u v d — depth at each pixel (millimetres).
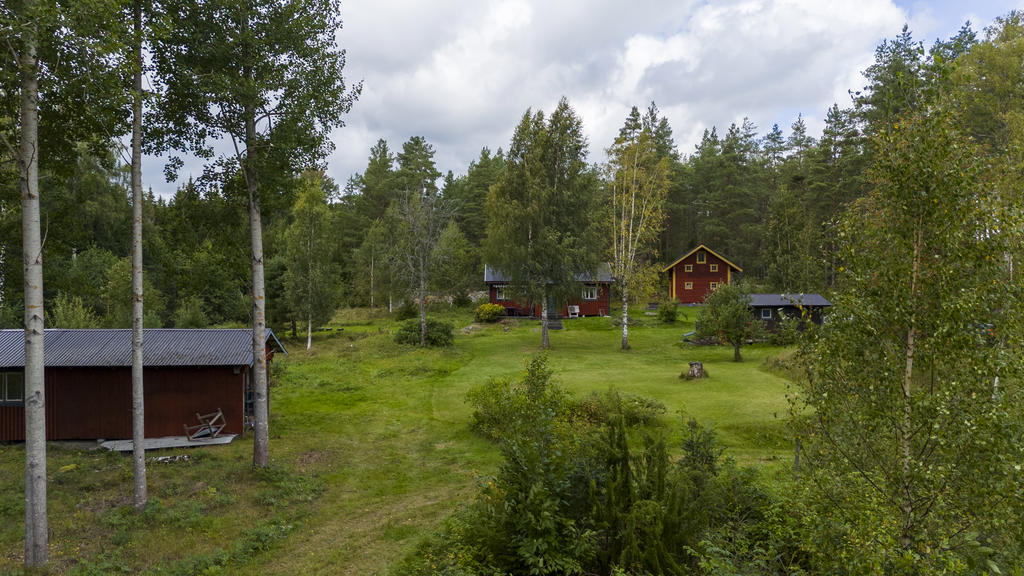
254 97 13305
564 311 47156
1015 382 5895
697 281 52406
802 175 49281
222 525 11305
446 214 40344
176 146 13922
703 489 9648
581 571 7867
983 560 5422
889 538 5434
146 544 10375
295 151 14570
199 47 13094
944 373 6078
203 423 17125
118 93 10406
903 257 6484
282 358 31312
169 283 15789
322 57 14383
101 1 9266
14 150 9805
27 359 9805
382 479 14375
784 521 8672
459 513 11703
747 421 17547
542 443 9695
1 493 12414
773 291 46219
